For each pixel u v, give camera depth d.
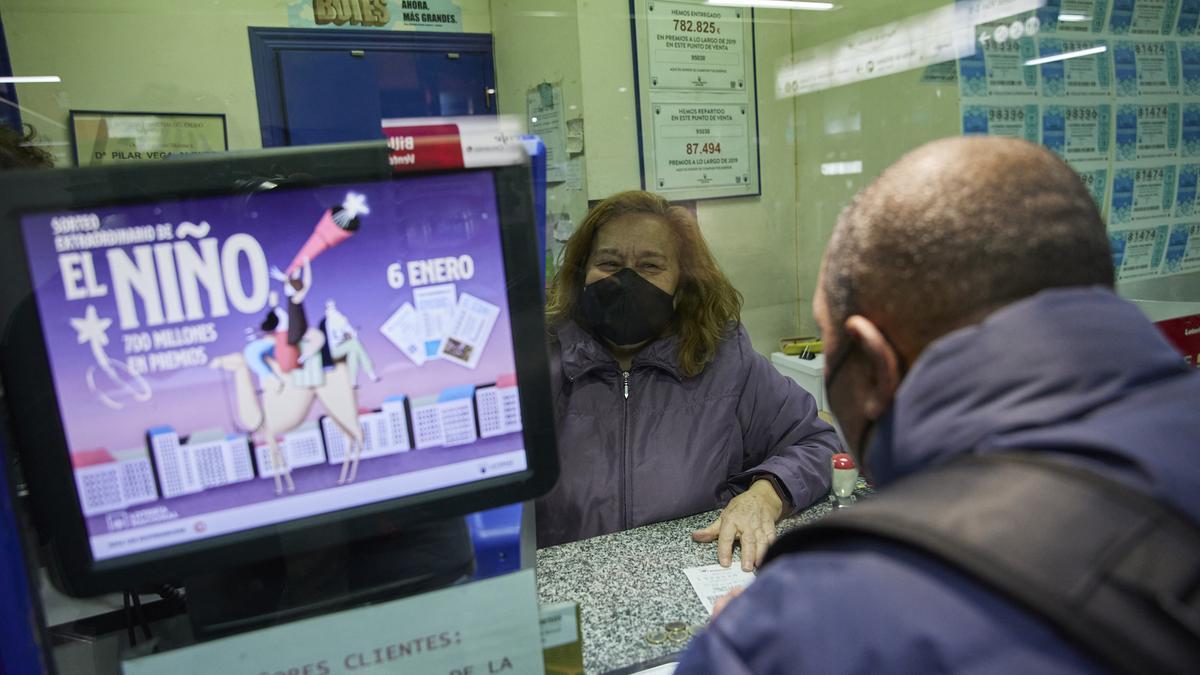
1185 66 1.97
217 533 0.56
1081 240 0.45
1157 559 0.33
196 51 1.43
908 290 0.47
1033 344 0.42
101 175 0.50
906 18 1.83
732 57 1.99
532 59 1.83
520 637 0.65
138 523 0.54
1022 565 0.34
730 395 1.18
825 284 0.56
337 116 1.52
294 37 1.51
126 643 0.63
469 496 0.62
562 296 1.14
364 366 0.58
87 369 0.52
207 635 0.61
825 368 0.58
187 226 0.52
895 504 0.41
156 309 0.52
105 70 1.36
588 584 0.89
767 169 2.07
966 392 0.43
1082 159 1.88
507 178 0.59
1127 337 0.42
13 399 0.50
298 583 0.63
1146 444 0.37
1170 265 2.02
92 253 0.50
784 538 0.48
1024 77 1.82
